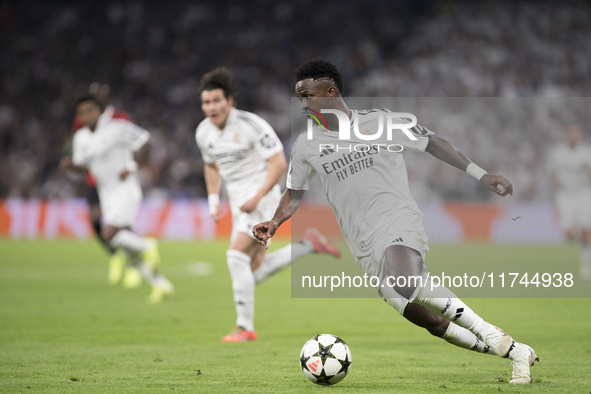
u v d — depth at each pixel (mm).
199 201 82562
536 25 104312
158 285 33812
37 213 82562
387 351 20203
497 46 102125
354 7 114875
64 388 14852
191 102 101812
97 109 35469
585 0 106750
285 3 115562
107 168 35094
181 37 111625
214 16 114125
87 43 111312
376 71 103375
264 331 24656
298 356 19391
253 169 23688
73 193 86312
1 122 99750
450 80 98312
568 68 99500
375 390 14570
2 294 35500
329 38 110812
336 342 15242
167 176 89000
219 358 19031
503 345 14891
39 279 42844
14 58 109438
